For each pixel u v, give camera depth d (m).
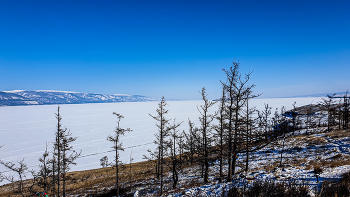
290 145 30.50
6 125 174.88
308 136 34.88
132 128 148.00
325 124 51.25
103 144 103.06
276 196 7.07
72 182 40.81
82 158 80.38
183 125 142.50
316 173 12.48
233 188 8.47
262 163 24.06
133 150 90.62
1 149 95.00
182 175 30.92
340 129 39.34
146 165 55.22
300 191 7.31
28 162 74.38
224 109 16.16
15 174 62.16
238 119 15.48
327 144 26.84
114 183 35.66
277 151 29.06
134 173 45.00
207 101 18.81
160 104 21.75
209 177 22.09
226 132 16.19
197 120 172.25
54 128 153.62
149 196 19.77
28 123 186.75
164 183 27.22
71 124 174.12
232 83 14.80
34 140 113.38
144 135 122.69
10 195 30.92
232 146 16.55
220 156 17.17
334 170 12.92
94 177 44.66
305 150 26.34
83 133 131.38
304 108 73.31
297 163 19.59
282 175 12.91
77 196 28.92
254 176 13.95
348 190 6.99
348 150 22.19
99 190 30.91
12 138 119.38
